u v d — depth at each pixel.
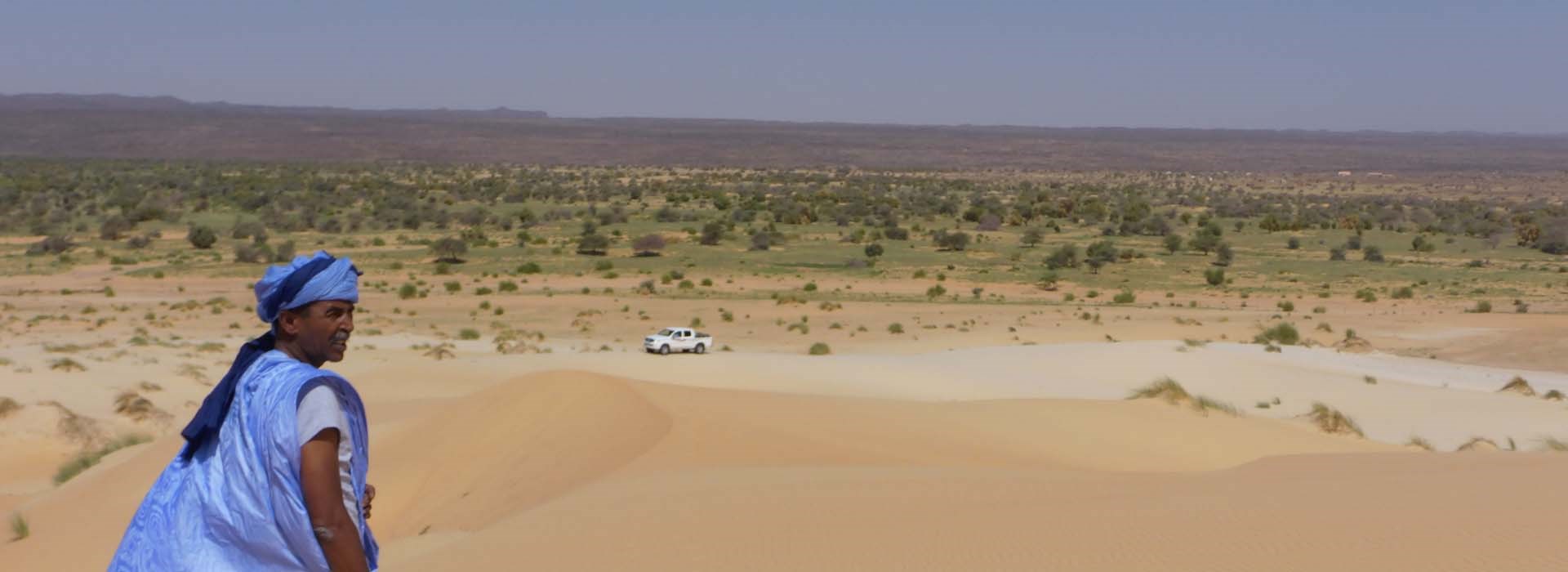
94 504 15.08
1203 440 20.12
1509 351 57.06
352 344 53.00
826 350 55.16
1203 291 88.81
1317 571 6.81
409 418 21.77
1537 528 7.43
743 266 100.25
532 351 51.50
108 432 26.64
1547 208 192.50
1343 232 147.00
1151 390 23.58
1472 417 34.34
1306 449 20.84
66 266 94.62
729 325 66.50
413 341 56.50
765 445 15.23
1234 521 8.22
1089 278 96.25
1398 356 53.75
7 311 68.19
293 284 3.45
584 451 15.58
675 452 14.71
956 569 7.55
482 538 10.33
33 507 15.99
